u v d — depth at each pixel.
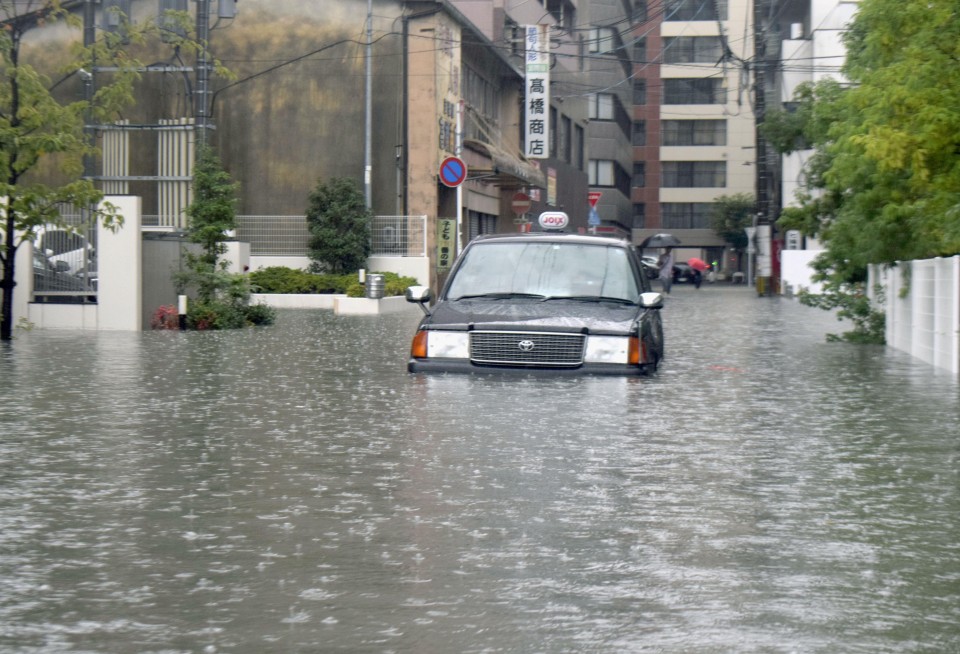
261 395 32.12
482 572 14.71
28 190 54.19
